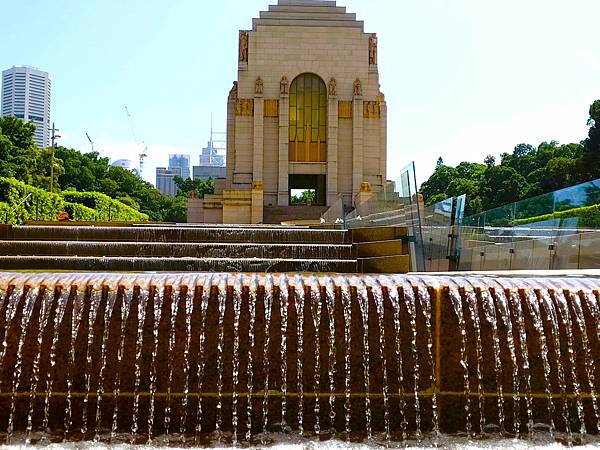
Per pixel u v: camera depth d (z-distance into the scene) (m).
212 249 15.85
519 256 16.59
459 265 18.30
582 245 13.72
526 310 8.66
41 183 86.06
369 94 52.53
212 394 8.41
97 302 8.47
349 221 27.08
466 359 8.59
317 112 52.91
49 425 8.27
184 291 8.56
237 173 51.94
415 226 15.30
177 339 8.45
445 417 8.56
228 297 8.55
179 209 135.50
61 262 14.22
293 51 52.53
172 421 8.35
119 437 8.18
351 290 8.66
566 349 8.59
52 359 8.34
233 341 8.48
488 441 8.26
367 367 8.54
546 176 76.12
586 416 8.53
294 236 17.61
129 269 14.33
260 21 52.66
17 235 17.19
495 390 8.59
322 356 8.54
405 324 8.62
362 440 8.25
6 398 8.24
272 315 8.55
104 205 79.81
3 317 8.33
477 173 116.50
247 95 52.25
